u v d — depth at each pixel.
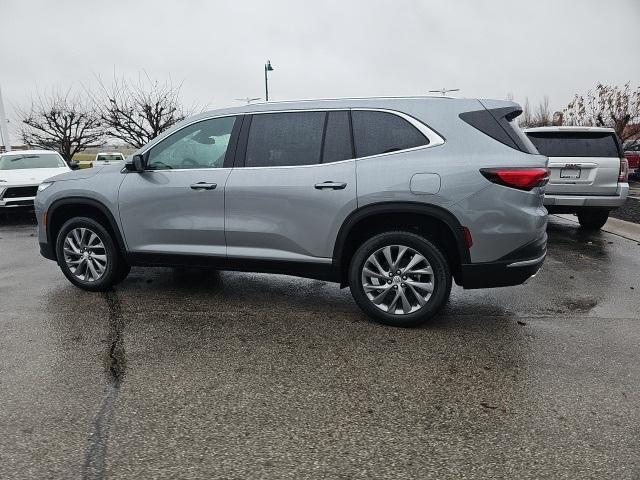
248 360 3.48
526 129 7.75
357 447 2.49
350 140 4.03
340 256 4.05
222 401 2.93
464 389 3.07
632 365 3.40
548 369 3.34
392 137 3.94
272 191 4.14
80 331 4.00
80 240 5.00
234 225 4.32
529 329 4.06
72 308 4.56
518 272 3.80
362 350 3.64
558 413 2.80
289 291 5.11
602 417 2.75
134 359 3.49
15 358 3.49
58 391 3.03
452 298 4.91
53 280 5.56
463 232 3.73
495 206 3.68
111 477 2.27
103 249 4.94
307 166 4.09
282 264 4.25
